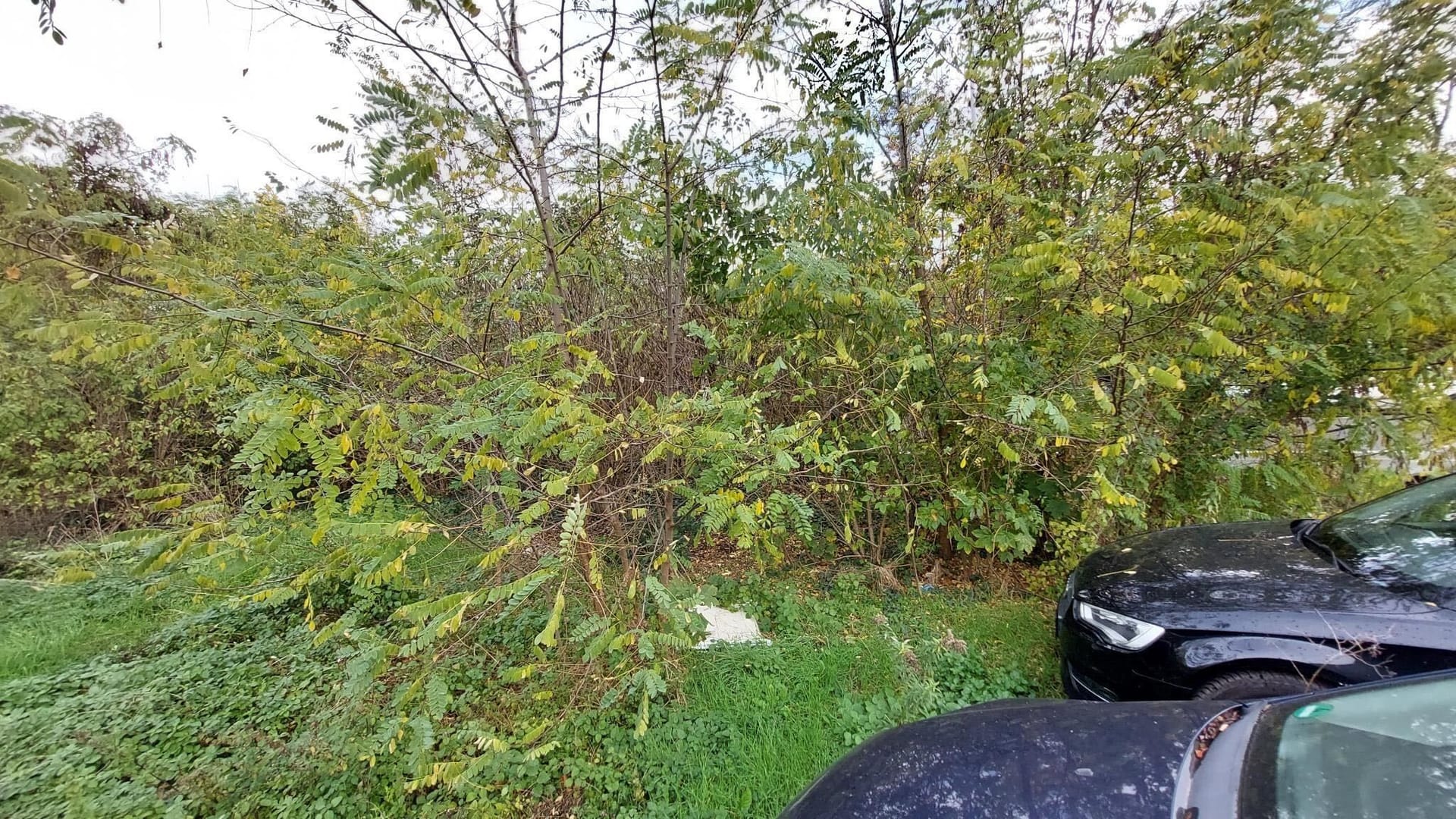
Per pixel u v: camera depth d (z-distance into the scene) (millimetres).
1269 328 3658
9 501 4660
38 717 2711
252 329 2137
